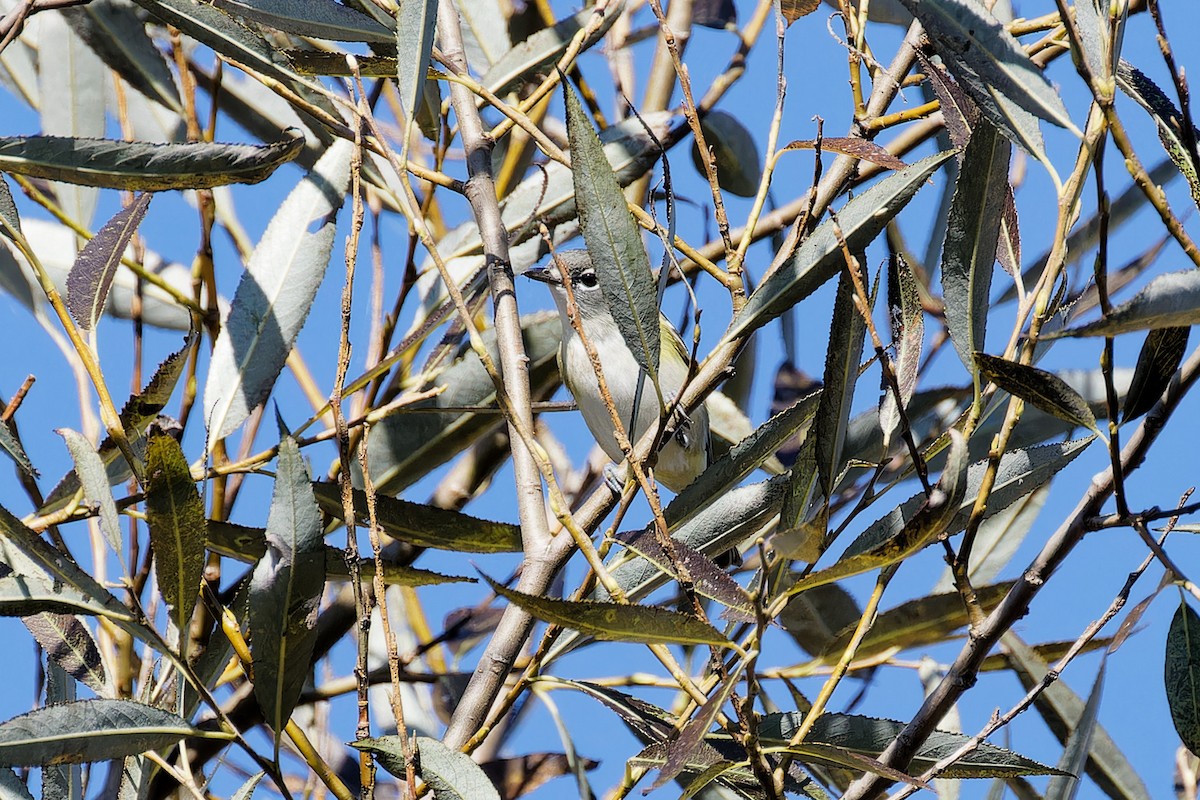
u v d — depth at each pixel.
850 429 7.07
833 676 4.44
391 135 8.93
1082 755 4.95
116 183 5.61
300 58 6.11
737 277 5.07
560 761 6.41
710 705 3.91
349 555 4.27
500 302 5.99
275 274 6.19
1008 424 4.29
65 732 4.55
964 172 4.56
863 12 5.77
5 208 5.12
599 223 4.79
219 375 6.02
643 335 4.73
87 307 5.55
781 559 4.59
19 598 4.52
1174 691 4.28
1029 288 7.62
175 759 6.95
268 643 4.62
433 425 7.99
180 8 6.06
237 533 5.82
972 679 4.45
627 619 3.99
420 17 5.30
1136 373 4.29
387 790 7.15
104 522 4.59
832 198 5.86
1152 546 4.10
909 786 4.50
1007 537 7.48
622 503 4.72
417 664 8.14
